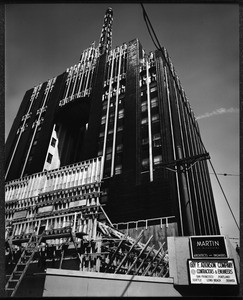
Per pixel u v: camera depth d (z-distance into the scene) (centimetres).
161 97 4625
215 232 6250
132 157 4028
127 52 6259
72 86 6675
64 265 1373
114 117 5016
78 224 1464
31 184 3084
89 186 2598
